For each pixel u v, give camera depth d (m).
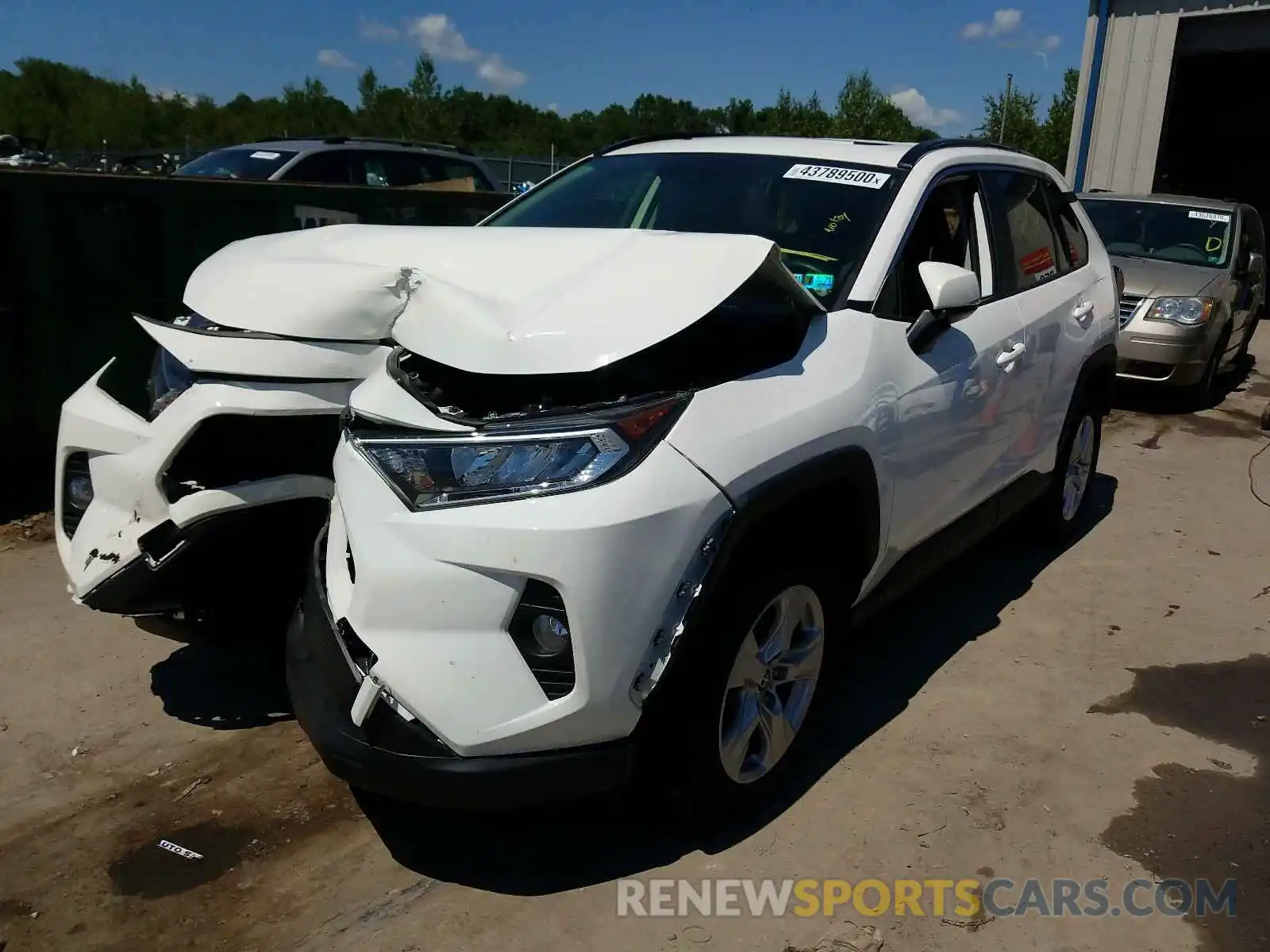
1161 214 10.02
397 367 2.89
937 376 3.49
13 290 5.30
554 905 2.71
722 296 2.71
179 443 3.04
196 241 6.00
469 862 2.88
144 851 2.89
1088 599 4.79
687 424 2.57
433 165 10.81
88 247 5.53
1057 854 2.97
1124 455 7.54
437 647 2.43
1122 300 8.91
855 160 3.90
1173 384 8.86
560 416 2.49
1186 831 3.09
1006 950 2.61
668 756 2.76
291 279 3.18
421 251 3.25
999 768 3.38
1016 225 4.51
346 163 10.21
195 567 3.10
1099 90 17.20
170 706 3.63
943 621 4.50
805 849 2.95
